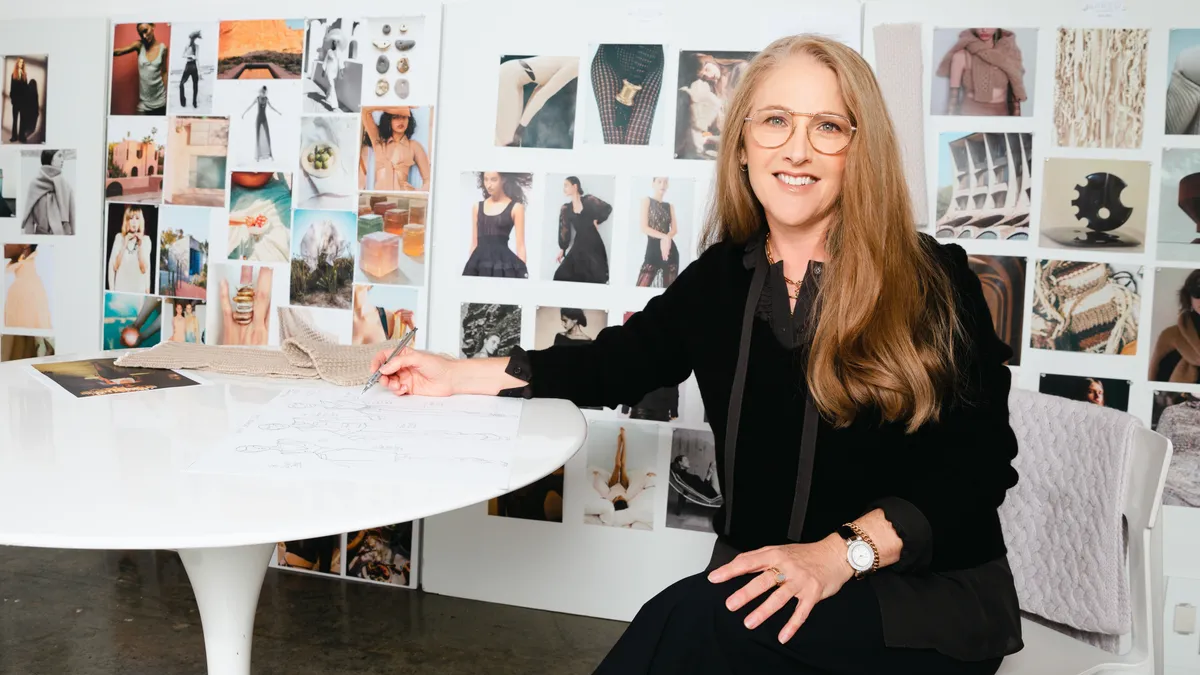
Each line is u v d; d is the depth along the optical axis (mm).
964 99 2350
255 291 2766
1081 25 2283
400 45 2613
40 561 2855
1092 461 1528
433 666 2277
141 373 1673
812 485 1322
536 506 2617
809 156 1271
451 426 1354
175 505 946
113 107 2840
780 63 1308
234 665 1367
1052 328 2363
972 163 2359
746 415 1367
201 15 2756
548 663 2314
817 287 1339
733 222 1478
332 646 2361
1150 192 2289
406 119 2619
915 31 2336
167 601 2605
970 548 1250
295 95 2697
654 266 2514
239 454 1149
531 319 2598
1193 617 2326
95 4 2848
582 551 2600
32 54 2881
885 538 1156
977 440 1268
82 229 2881
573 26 2512
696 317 1491
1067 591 1549
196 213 2795
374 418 1384
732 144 1421
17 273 2943
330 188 2689
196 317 2812
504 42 2553
